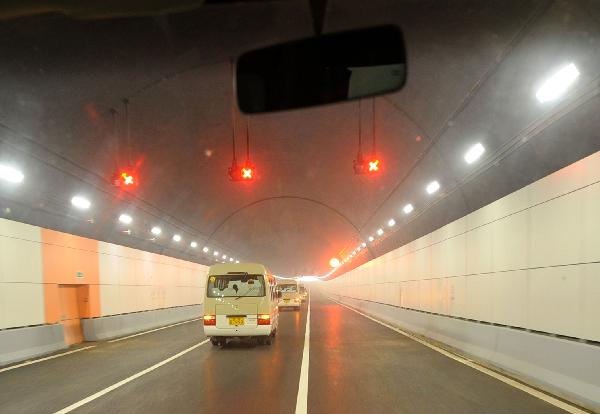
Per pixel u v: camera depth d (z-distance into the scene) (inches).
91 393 346.9
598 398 288.0
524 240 412.8
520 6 330.0
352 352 552.1
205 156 751.1
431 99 512.7
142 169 730.8
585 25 306.8
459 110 506.6
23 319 554.6
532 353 380.5
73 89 453.4
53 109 475.5
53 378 408.2
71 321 689.0
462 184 670.5
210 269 634.2
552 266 362.3
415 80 483.2
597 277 304.0
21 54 378.3
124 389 359.9
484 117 489.1
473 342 516.7
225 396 333.1
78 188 687.7
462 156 597.9
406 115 578.2
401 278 989.8
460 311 588.1
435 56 423.2
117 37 376.8
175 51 411.8
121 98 499.8
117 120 548.7
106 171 679.7
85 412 294.0
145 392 348.8
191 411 293.1
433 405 301.1
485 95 453.1
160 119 574.6
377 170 557.6
